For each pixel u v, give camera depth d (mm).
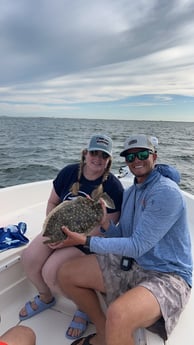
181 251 1758
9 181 11359
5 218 3090
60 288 1918
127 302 1477
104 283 1812
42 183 3752
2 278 2137
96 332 1847
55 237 1924
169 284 1635
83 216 1946
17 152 18797
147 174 1891
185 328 1693
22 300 2260
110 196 2256
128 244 1688
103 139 2217
